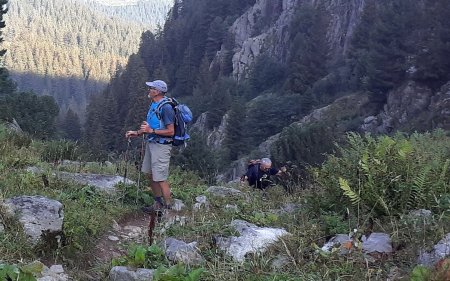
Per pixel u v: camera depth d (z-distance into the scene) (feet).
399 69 175.63
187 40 395.96
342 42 271.28
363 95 202.49
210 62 374.43
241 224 18.35
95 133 230.07
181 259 15.66
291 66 268.21
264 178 30.27
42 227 16.42
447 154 22.81
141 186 25.57
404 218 16.62
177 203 24.35
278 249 16.43
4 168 24.04
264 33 335.88
